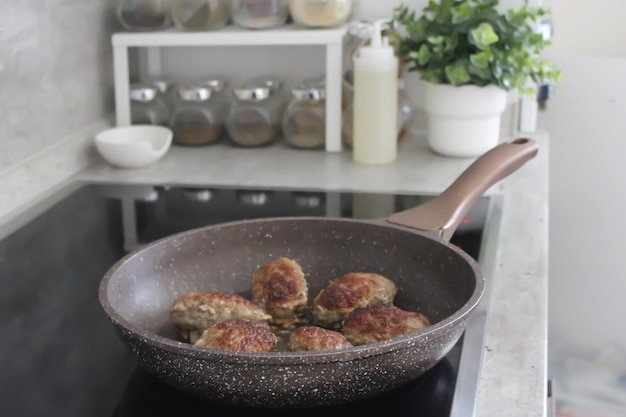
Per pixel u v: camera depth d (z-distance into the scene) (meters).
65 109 1.41
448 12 1.39
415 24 1.43
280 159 1.47
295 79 1.60
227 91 1.59
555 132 1.69
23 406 0.86
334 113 1.48
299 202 1.28
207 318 0.92
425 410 0.82
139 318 0.96
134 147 1.40
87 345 0.95
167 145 1.45
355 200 1.28
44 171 1.34
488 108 1.41
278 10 1.48
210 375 0.76
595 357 1.76
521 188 1.31
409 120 1.52
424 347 0.79
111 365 0.91
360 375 0.77
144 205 1.29
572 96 1.66
